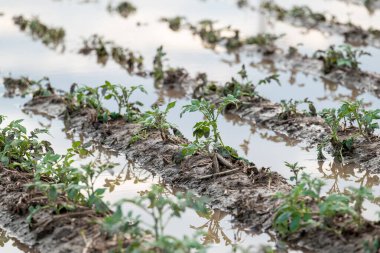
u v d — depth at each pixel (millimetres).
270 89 23094
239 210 14023
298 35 30688
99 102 19500
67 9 37594
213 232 13672
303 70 25469
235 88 21156
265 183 14742
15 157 16016
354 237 12109
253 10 36500
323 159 17031
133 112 19141
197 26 32125
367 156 16688
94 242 12188
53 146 18344
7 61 27062
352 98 22078
